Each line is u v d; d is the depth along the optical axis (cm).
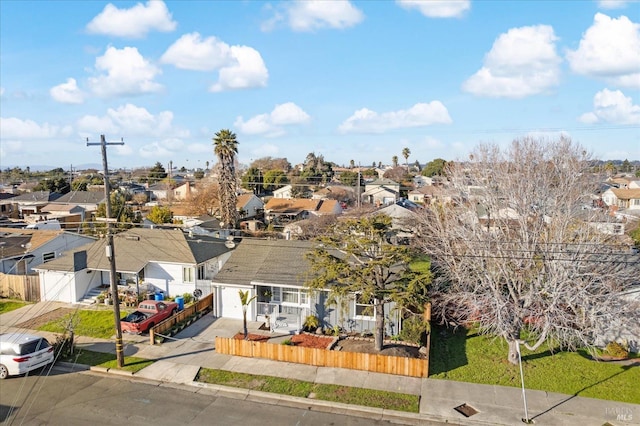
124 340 2419
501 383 1928
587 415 1672
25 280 3184
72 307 3006
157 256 3212
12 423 1608
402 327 2461
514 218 2536
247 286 2684
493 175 2645
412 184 8881
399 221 4212
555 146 2961
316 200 7050
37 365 2019
